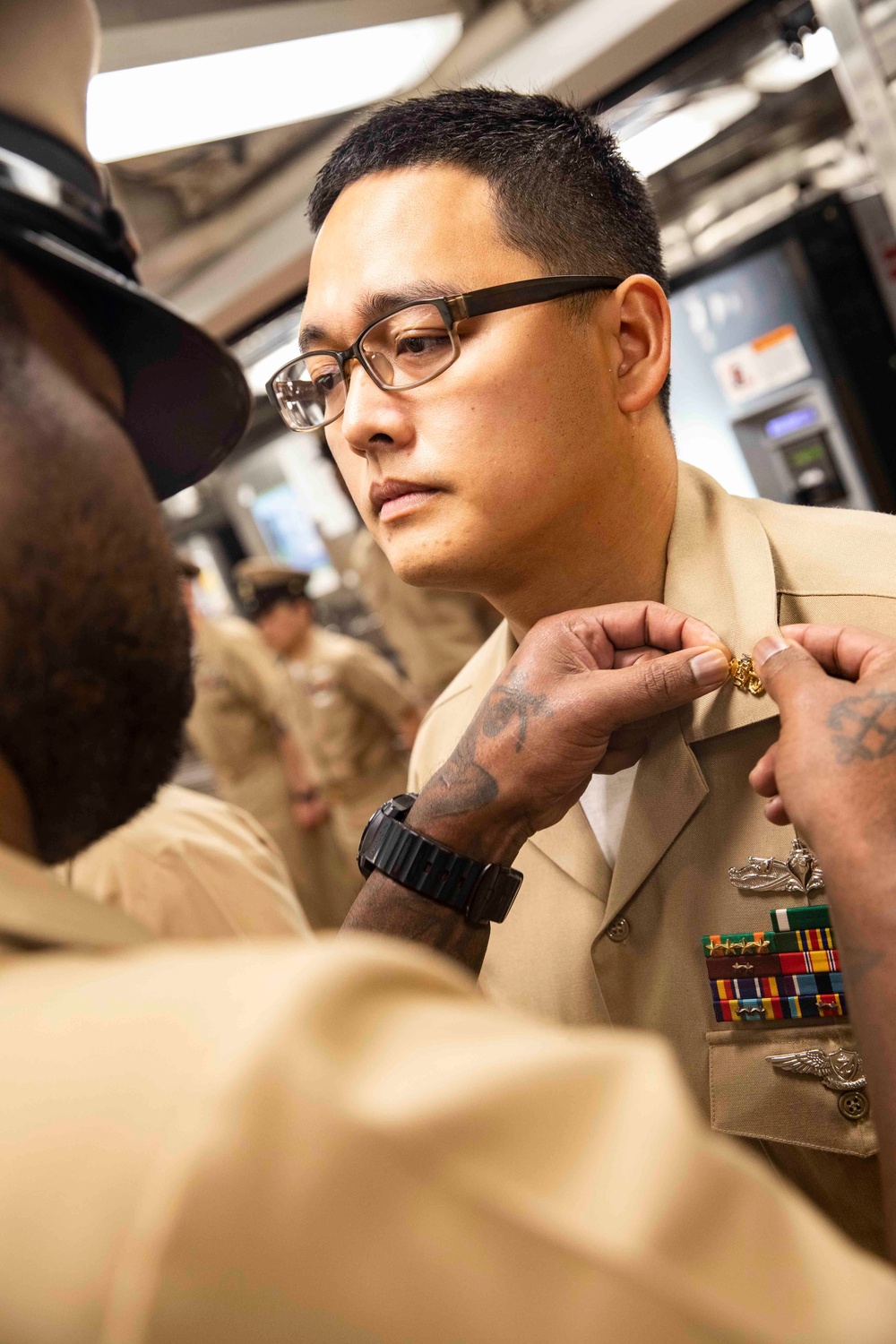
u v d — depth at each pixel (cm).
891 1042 48
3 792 38
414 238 67
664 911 74
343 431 70
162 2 154
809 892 68
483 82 202
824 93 262
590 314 69
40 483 36
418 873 71
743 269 273
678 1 188
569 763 69
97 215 42
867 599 71
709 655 66
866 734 55
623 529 73
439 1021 30
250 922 115
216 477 480
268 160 245
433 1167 26
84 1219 26
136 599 39
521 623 79
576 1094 28
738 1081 70
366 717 333
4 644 36
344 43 179
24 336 38
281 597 335
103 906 37
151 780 43
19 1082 28
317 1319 25
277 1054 26
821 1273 28
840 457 275
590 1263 25
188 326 45
